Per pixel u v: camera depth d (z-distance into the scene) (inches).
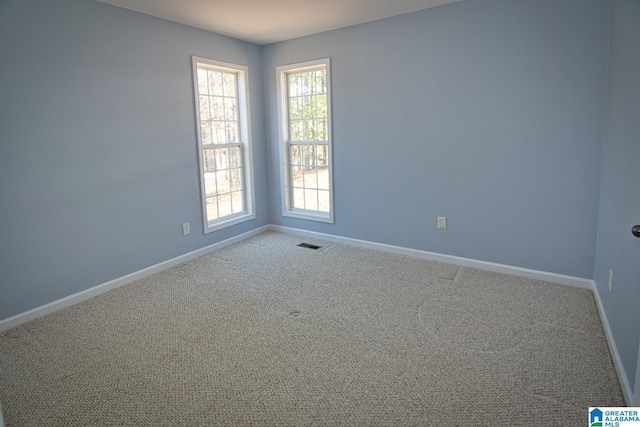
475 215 139.9
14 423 70.6
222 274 143.3
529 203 128.8
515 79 124.9
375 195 162.7
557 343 93.0
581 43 113.3
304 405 74.4
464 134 137.2
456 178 141.6
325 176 180.5
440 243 149.8
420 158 148.3
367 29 151.9
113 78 126.6
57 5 110.8
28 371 86.4
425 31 139.0
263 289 129.2
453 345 93.5
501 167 131.9
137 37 132.8
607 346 91.3
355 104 160.7
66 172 116.7
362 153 162.9
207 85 165.3
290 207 195.0
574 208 121.3
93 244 125.4
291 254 163.9
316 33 165.2
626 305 75.7
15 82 103.7
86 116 120.3
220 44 164.1
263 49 183.6
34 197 110.0
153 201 143.3
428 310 111.6
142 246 140.9
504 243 135.8
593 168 116.6
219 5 127.6
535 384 78.6
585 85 114.3
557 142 121.0
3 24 100.3
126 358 91.0
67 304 118.9
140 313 113.7
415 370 84.3
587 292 120.4
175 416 72.1
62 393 78.8
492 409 72.1
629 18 81.1
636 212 70.7
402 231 158.6
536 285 126.6
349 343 95.7
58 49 111.9
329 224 180.1
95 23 120.4
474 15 128.9
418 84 143.9
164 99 143.9
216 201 174.2
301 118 183.8
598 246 115.3
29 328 105.7
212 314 112.3
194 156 157.9
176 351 93.7
